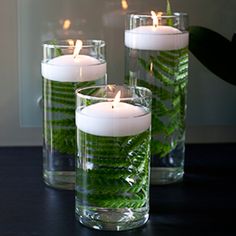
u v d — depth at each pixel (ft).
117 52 3.47
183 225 2.70
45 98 2.98
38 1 3.41
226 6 3.46
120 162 2.61
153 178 3.06
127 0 3.43
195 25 3.47
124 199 2.64
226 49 3.22
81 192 2.68
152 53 2.96
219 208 2.84
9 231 2.64
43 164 3.08
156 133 3.02
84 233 2.64
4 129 3.54
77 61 2.93
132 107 2.65
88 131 2.61
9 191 2.98
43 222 2.71
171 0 3.43
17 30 3.43
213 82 3.54
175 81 2.99
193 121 3.59
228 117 3.59
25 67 3.48
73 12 3.43
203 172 3.19
